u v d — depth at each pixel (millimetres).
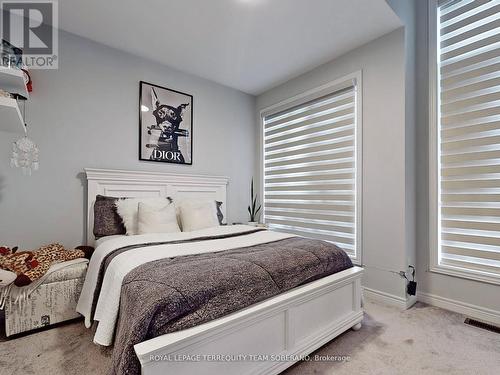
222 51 2754
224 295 1191
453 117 2248
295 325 1438
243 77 3369
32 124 2242
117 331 1220
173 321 1039
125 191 2703
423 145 2404
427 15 2410
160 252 1599
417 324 1945
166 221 2400
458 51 2232
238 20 2256
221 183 3514
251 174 3947
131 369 929
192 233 2242
